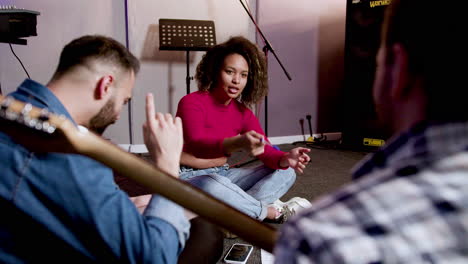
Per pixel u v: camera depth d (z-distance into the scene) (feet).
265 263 5.25
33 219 2.30
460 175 1.05
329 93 14.92
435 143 1.12
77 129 2.07
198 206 2.24
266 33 13.35
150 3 11.96
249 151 4.53
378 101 1.40
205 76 5.90
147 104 2.65
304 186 9.11
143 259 2.46
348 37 12.87
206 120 5.78
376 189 1.10
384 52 1.33
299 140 14.60
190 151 5.33
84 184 2.30
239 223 2.26
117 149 2.15
